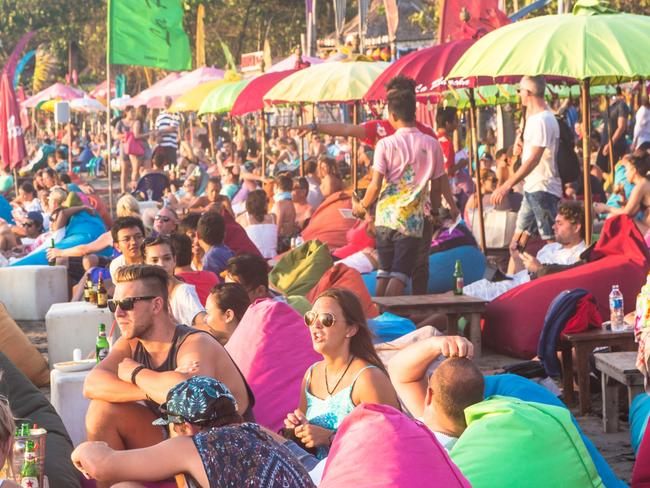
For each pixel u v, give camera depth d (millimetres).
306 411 7465
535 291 11758
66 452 7660
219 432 5254
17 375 8844
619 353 9344
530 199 14414
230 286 9445
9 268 16859
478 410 6461
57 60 100812
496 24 18891
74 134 66500
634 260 11695
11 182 35031
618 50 12281
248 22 81375
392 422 5488
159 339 7273
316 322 7234
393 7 28469
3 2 100688
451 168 18562
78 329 12891
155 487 5793
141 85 89125
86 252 17016
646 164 14070
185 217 14328
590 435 9227
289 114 47906
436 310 11812
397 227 12492
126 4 24062
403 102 12422
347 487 5316
